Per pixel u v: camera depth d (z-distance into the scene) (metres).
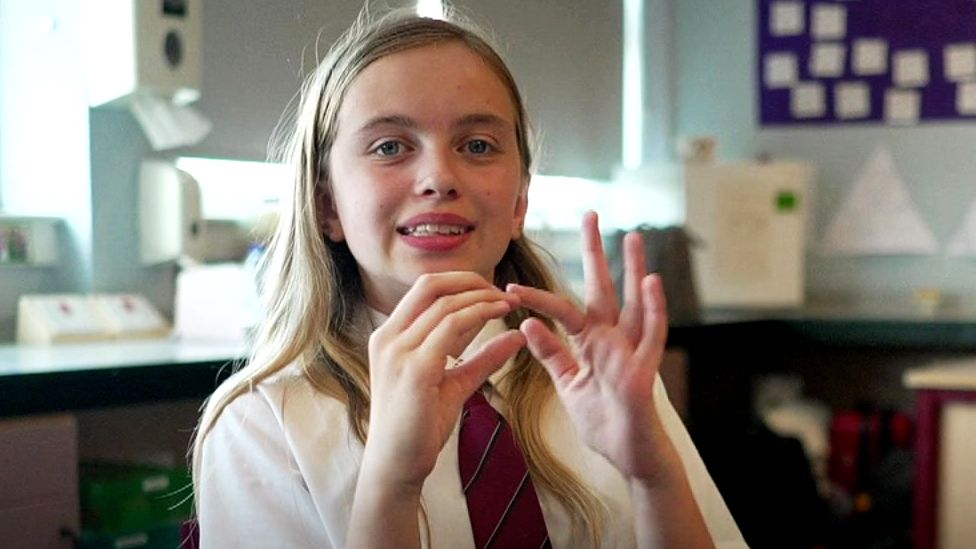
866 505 2.83
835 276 3.45
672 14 3.67
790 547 2.58
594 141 3.42
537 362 1.10
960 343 2.68
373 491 0.85
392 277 0.98
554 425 1.08
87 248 2.14
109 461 1.94
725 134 3.61
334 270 1.07
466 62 0.99
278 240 1.13
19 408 1.41
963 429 2.28
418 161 0.96
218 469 1.02
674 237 2.86
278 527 0.99
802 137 3.50
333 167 1.02
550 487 1.04
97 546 1.59
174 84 2.12
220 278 2.06
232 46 2.28
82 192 2.14
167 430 2.10
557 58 3.21
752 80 3.56
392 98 0.97
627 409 0.91
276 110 2.32
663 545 0.93
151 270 2.25
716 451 2.56
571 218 3.27
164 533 1.69
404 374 0.85
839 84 3.45
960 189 3.31
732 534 1.13
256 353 1.13
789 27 3.51
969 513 2.28
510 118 1.02
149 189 2.21
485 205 0.97
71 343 2.02
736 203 3.22
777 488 2.58
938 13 3.33
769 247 3.21
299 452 1.00
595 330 0.93
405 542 0.85
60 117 2.16
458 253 0.96
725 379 3.27
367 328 1.07
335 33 2.35
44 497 1.48
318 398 1.04
